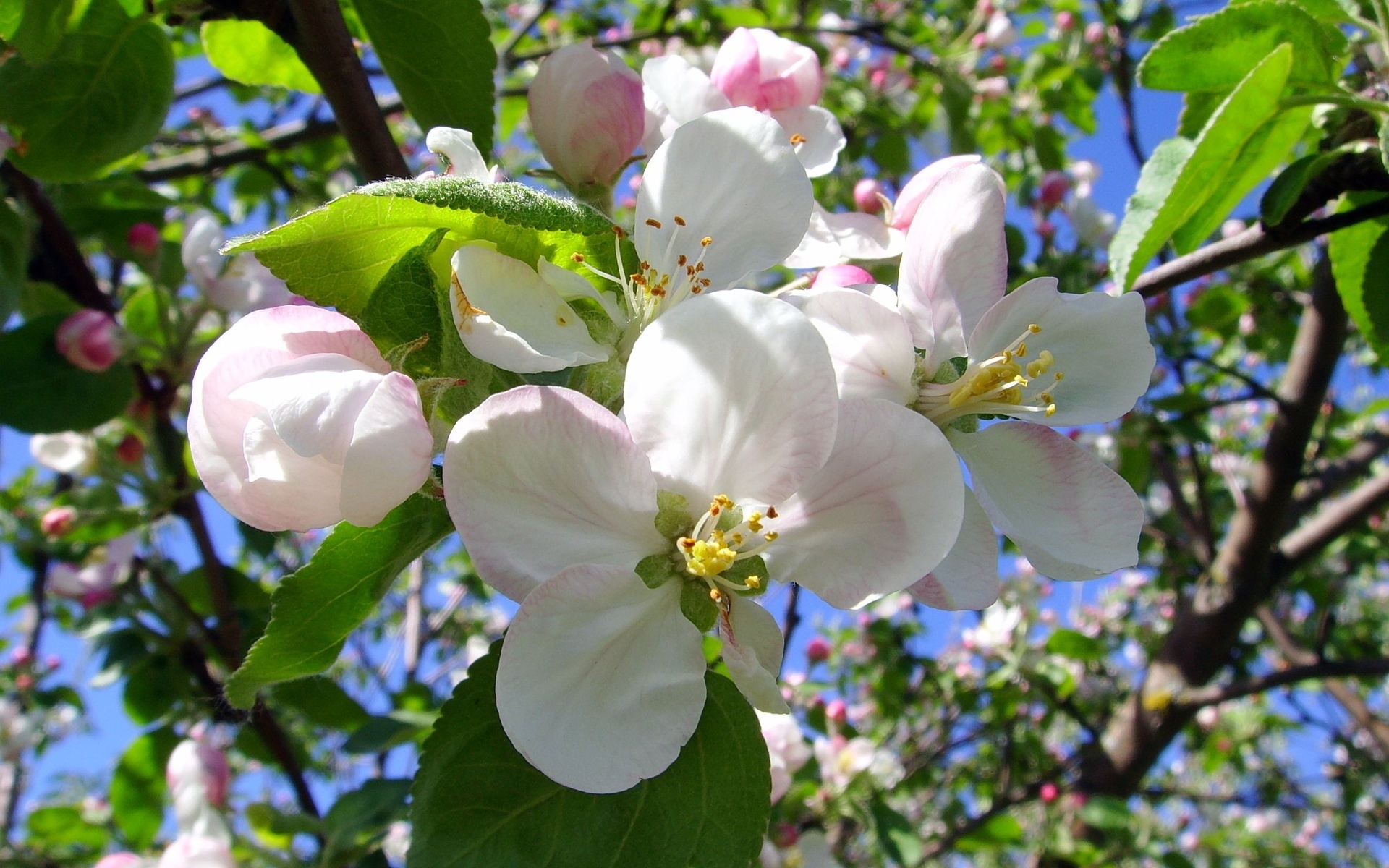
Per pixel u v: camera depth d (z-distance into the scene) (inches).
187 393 10.6
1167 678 15.0
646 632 3.9
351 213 3.5
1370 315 7.4
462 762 3.8
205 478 3.7
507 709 3.5
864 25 18.8
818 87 6.0
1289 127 6.4
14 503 14.3
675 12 18.2
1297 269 18.6
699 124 4.6
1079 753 17.4
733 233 4.6
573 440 3.7
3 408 8.5
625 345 4.4
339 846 8.3
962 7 23.5
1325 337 13.7
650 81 5.8
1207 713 24.5
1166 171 6.7
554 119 5.5
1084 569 4.5
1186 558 21.0
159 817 10.7
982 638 18.0
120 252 10.3
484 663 4.0
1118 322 5.0
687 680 3.9
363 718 9.2
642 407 3.8
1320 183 6.8
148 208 10.4
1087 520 4.6
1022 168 20.2
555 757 3.5
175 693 10.5
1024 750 19.6
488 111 6.6
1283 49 5.8
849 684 22.6
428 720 9.0
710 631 4.1
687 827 3.9
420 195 3.5
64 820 11.5
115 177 10.0
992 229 4.7
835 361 4.5
